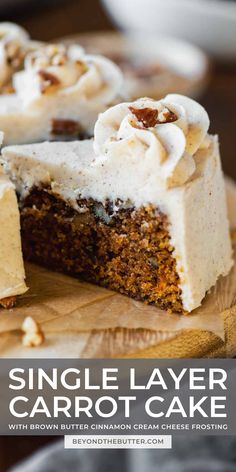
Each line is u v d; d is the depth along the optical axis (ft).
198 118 1.19
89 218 1.24
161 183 1.14
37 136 1.38
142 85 1.97
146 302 1.22
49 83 1.36
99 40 2.19
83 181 1.22
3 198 1.15
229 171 1.78
